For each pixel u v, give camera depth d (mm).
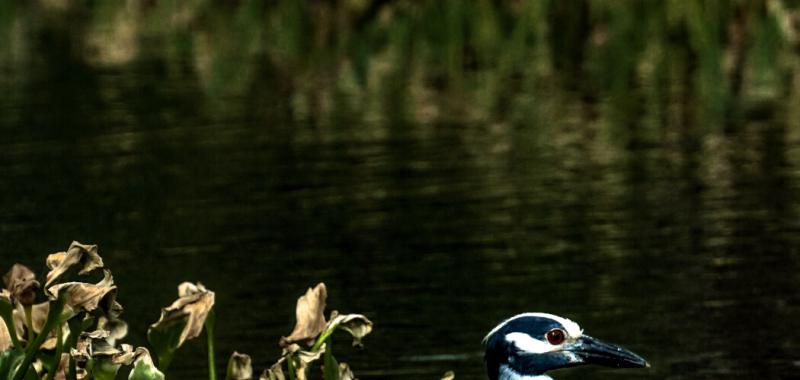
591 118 29250
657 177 24047
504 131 28391
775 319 17156
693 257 19547
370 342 17000
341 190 24125
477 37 38688
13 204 23938
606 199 22828
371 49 39188
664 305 17781
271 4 44656
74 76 37688
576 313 17625
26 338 12438
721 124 28016
